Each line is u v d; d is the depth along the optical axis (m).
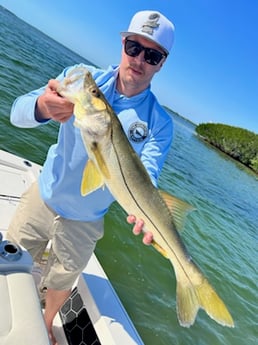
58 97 0.69
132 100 0.87
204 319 1.94
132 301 1.78
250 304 2.52
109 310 1.04
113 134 0.71
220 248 3.51
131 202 0.73
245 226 5.49
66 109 0.69
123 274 1.97
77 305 1.09
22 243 0.97
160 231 0.75
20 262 0.64
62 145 0.90
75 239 0.94
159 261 2.24
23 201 1.00
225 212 5.69
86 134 0.69
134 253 2.21
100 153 0.70
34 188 0.98
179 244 0.77
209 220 4.50
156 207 0.74
